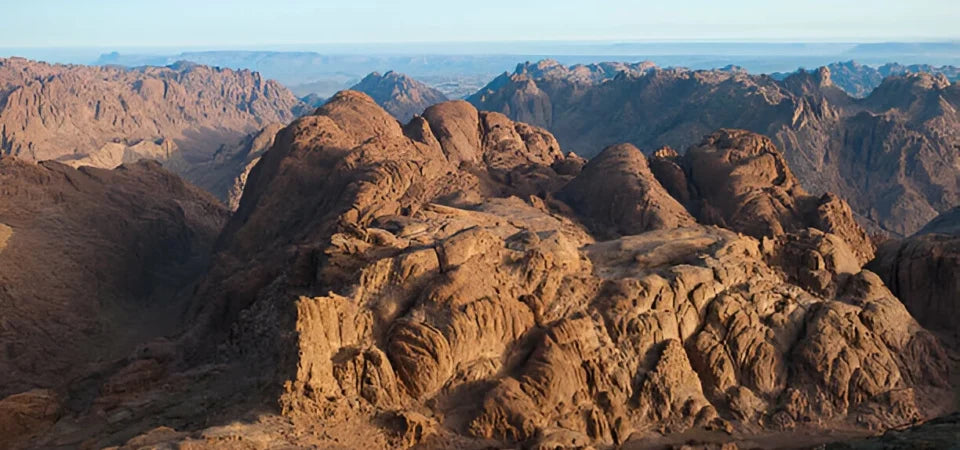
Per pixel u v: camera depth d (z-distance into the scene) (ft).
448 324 155.12
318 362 143.54
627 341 167.84
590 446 143.13
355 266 179.22
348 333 153.38
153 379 185.06
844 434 164.04
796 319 182.91
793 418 166.61
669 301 175.32
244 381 164.76
